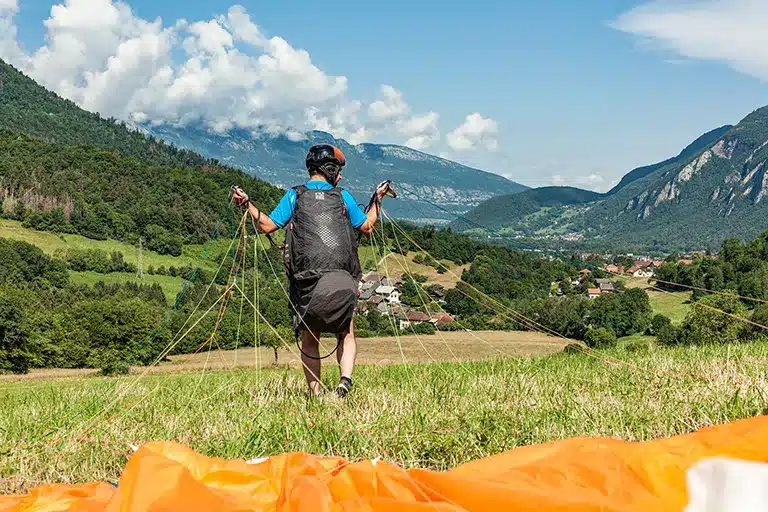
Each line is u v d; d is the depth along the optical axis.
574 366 7.66
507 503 2.09
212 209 155.00
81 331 55.59
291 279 5.67
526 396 5.23
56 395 8.16
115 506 2.12
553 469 2.26
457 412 4.42
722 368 6.45
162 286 119.38
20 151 169.00
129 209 146.88
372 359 9.69
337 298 5.50
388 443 3.77
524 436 3.77
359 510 2.11
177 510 2.06
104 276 121.50
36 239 133.75
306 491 2.16
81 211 142.00
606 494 2.12
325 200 5.66
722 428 2.23
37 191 146.38
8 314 56.03
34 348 55.41
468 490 2.18
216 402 6.14
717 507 1.98
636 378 6.09
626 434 3.76
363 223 5.93
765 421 2.21
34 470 3.68
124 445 4.04
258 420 4.48
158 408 5.89
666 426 3.81
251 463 2.76
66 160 165.38
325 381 6.86
